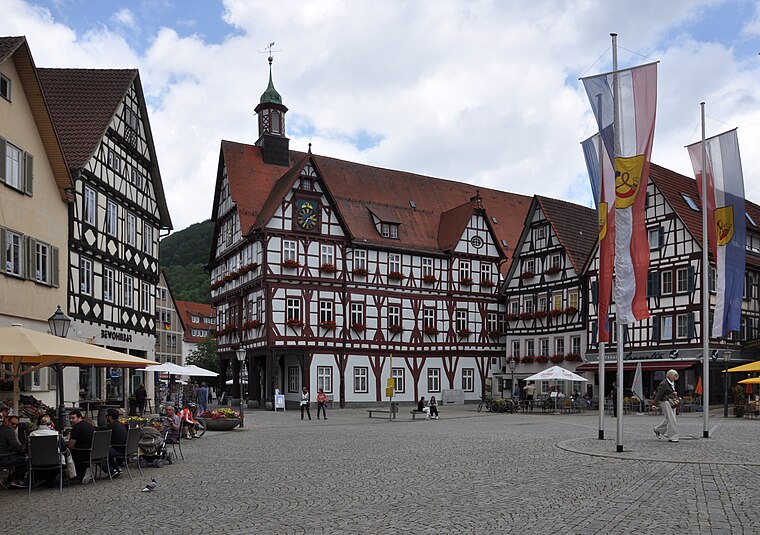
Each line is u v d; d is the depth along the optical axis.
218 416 27.22
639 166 16.25
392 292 52.06
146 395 34.97
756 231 46.91
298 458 17.12
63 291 27.39
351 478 13.45
